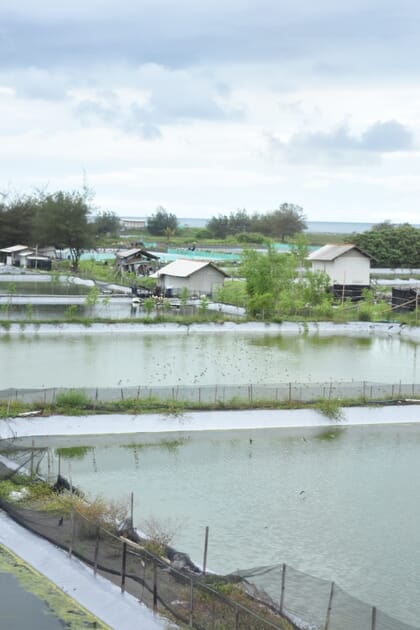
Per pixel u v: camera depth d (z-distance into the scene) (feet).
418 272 493.77
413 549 98.02
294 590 79.82
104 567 84.79
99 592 81.66
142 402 146.61
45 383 171.22
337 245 352.69
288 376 188.55
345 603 77.61
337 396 158.10
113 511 98.32
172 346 227.20
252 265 302.86
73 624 76.28
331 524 105.19
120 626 75.97
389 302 321.93
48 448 131.54
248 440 140.67
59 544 90.22
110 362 198.70
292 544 98.68
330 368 201.87
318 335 263.49
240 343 238.27
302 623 71.87
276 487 118.73
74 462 125.90
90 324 246.68
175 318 260.01
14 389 147.02
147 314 276.62
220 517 106.52
